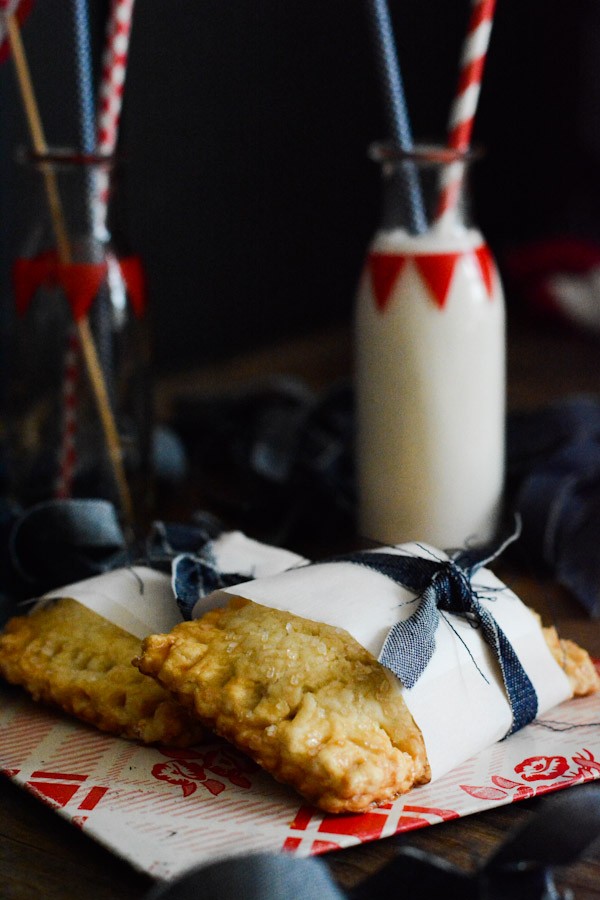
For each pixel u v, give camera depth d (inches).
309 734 20.9
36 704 23.3
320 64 42.1
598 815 20.1
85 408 28.0
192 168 39.7
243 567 23.9
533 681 22.5
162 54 38.1
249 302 42.3
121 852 20.3
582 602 26.5
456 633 22.1
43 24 35.1
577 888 20.3
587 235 47.4
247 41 40.0
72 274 27.5
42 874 20.6
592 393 35.8
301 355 40.4
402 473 27.4
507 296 43.5
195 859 20.2
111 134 27.5
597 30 44.9
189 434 33.4
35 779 21.6
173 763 22.0
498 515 28.0
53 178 27.3
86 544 25.9
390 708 21.3
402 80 43.4
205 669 21.4
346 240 44.6
